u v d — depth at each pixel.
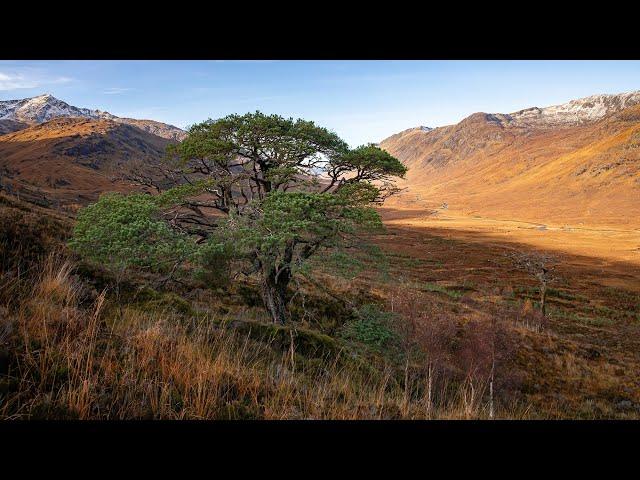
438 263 62.25
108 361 3.75
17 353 3.47
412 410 4.54
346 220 13.09
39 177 142.38
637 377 20.14
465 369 14.84
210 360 4.48
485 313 27.95
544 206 156.62
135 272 10.68
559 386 17.95
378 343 12.37
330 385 5.38
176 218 13.67
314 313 19.28
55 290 5.16
